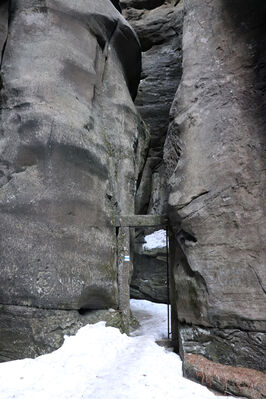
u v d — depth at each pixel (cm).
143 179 1633
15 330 575
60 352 565
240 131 568
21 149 650
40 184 636
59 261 617
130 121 1002
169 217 682
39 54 736
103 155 788
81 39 832
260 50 585
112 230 753
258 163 534
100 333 628
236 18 643
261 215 512
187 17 748
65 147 673
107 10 963
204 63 668
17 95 698
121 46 1058
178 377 502
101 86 927
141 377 482
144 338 676
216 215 557
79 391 444
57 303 600
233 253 527
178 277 640
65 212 646
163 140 1702
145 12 1892
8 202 620
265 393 413
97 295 681
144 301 1321
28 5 775
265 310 479
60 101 714
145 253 1391
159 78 1773
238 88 595
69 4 818
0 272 591
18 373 500
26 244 603
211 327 536
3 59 748
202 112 635
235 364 495
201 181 593
